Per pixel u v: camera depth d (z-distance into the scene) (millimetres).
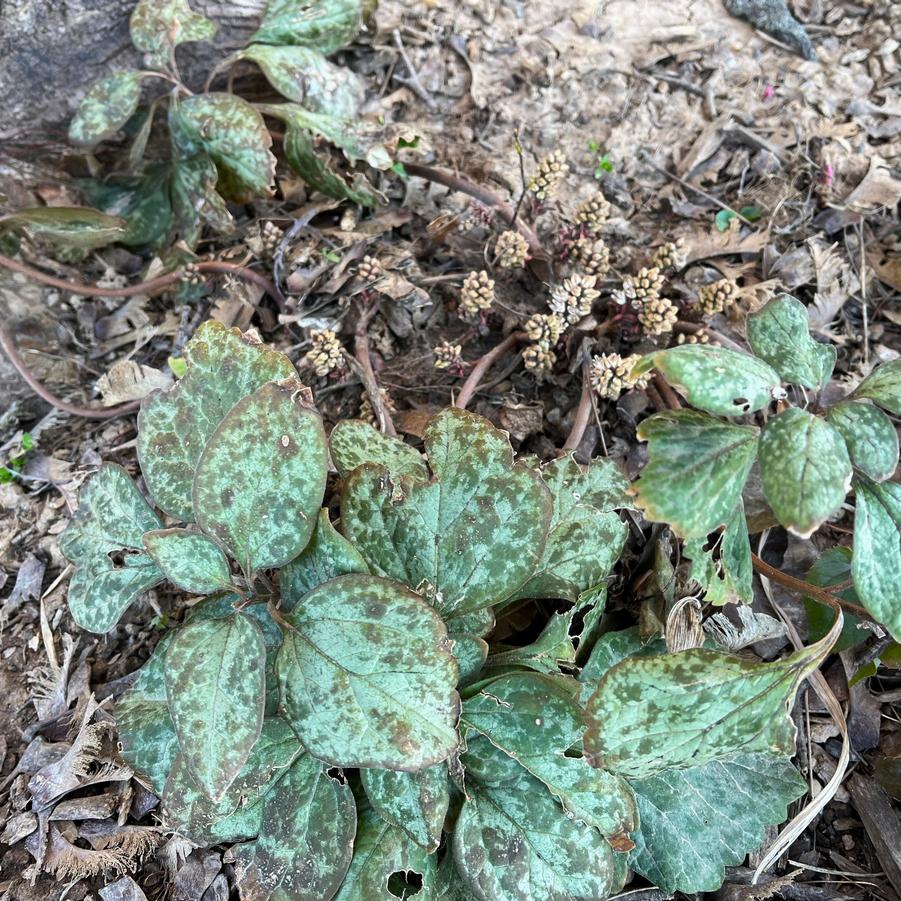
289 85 377
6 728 304
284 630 234
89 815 280
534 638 309
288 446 239
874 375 241
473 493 257
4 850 279
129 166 411
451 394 353
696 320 364
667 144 422
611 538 282
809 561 320
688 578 278
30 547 341
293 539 240
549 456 339
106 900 271
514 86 435
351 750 217
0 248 376
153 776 260
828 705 290
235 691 222
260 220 402
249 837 252
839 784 284
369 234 385
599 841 239
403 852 244
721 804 269
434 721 218
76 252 403
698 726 223
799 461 209
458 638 251
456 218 379
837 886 275
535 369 339
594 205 341
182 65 399
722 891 273
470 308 338
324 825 241
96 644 319
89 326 393
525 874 237
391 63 439
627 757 222
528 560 253
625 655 277
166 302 397
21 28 365
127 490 282
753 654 309
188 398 260
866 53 434
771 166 410
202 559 245
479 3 443
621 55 437
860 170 402
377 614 229
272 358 259
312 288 373
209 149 360
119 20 377
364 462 264
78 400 375
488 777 251
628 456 340
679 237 392
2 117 385
